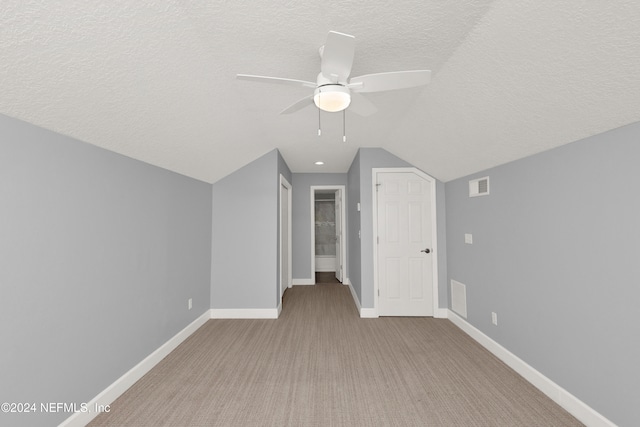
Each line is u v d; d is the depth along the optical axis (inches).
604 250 69.6
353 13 58.8
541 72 64.4
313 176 248.8
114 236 87.2
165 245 115.1
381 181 161.2
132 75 65.3
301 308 177.3
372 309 158.9
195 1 54.4
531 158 94.3
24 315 60.7
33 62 51.9
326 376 97.8
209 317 156.3
